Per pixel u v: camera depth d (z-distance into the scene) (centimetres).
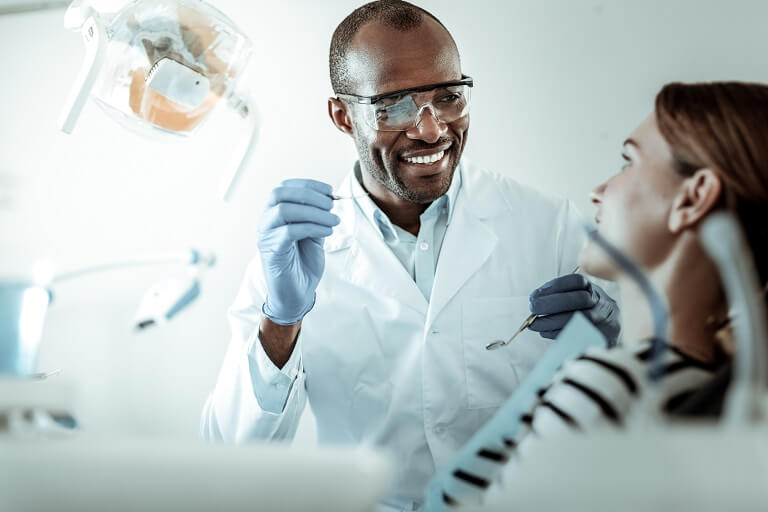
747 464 45
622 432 49
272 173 261
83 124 280
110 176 278
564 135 233
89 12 150
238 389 182
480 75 238
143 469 49
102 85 155
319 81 256
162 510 48
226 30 152
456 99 171
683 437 48
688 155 96
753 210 91
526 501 49
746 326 52
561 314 159
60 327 281
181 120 157
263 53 260
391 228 201
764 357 52
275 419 179
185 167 271
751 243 91
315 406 193
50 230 283
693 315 93
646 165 100
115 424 274
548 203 205
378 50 171
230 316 204
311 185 173
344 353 187
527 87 235
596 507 47
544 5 233
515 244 195
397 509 179
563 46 232
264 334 179
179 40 148
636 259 98
